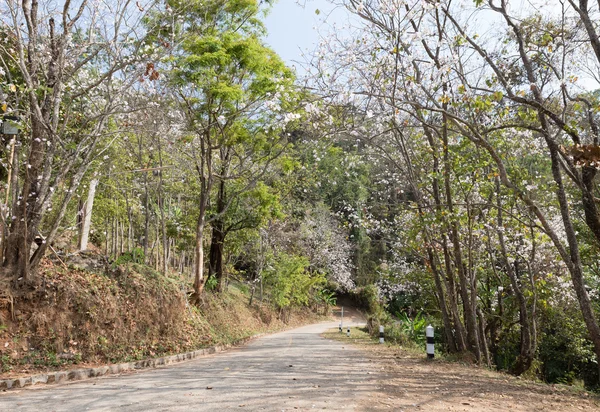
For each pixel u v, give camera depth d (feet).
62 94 35.88
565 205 30.83
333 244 141.79
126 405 18.17
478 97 32.83
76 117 42.52
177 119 51.88
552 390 24.68
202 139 57.72
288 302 108.27
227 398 19.35
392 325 71.05
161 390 21.54
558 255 49.60
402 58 32.32
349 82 33.88
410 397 20.26
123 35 36.04
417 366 32.53
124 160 54.24
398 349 46.62
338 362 33.47
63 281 35.45
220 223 72.08
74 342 32.73
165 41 37.65
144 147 56.54
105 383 24.75
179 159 59.57
